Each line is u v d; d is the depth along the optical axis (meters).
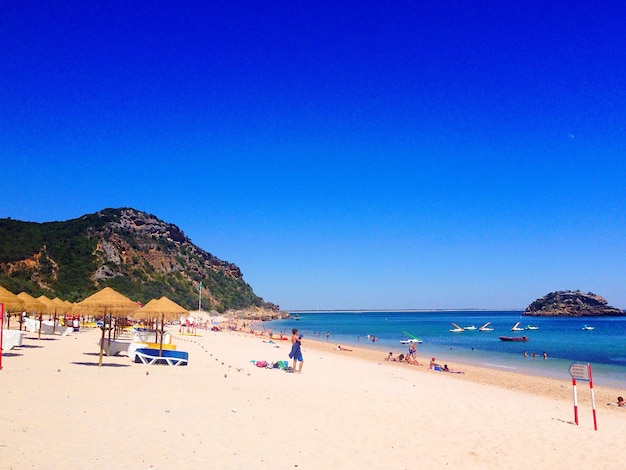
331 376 21.39
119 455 8.05
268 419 11.55
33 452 7.72
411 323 160.00
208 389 14.66
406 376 25.11
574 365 14.90
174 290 120.19
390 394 17.12
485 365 39.06
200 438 9.48
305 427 11.20
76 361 18.80
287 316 198.00
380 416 13.12
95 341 30.17
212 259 170.88
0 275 85.81
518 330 103.94
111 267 107.88
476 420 13.83
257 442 9.66
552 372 34.91
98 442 8.58
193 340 40.81
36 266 95.06
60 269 98.88
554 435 12.84
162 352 20.56
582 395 24.48
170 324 75.75
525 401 19.20
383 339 74.88
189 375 17.34
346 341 69.38
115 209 137.50
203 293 137.62
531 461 10.44
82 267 102.38
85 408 10.79
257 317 156.00
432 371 32.53
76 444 8.35
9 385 12.53
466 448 10.91
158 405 11.80
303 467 8.56
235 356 27.98
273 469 8.27
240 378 17.84
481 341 71.19
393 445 10.52
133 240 127.31
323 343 63.16
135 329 42.62
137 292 104.00
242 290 173.62
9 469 6.92
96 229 119.31
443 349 55.72
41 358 18.88
